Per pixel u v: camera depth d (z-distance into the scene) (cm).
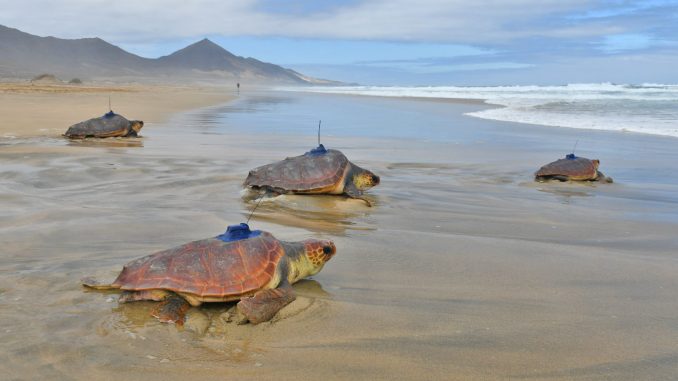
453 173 1308
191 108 3491
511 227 823
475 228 810
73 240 662
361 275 581
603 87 6694
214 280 472
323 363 386
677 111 2958
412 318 471
